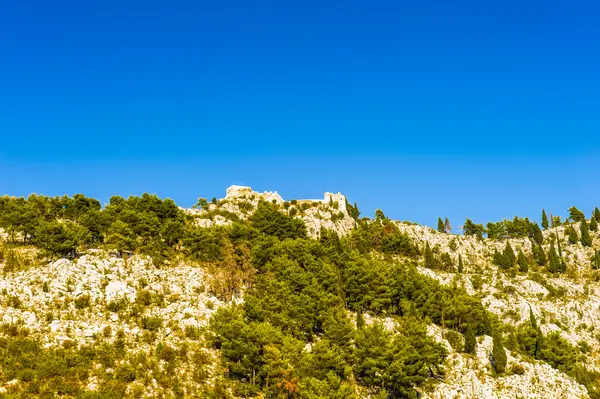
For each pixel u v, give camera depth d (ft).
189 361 256.11
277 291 333.62
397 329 343.05
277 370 247.09
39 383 206.28
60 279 300.40
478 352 343.26
